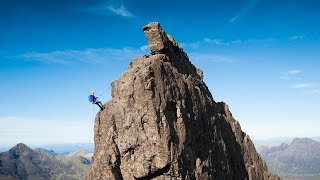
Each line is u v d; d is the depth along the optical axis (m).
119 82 63.09
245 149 84.12
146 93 58.62
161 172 56.41
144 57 67.88
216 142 69.19
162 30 69.06
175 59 72.06
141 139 57.12
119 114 60.25
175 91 62.22
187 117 61.84
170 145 56.53
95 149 61.91
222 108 85.56
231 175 71.06
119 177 57.69
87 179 60.44
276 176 87.81
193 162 59.72
